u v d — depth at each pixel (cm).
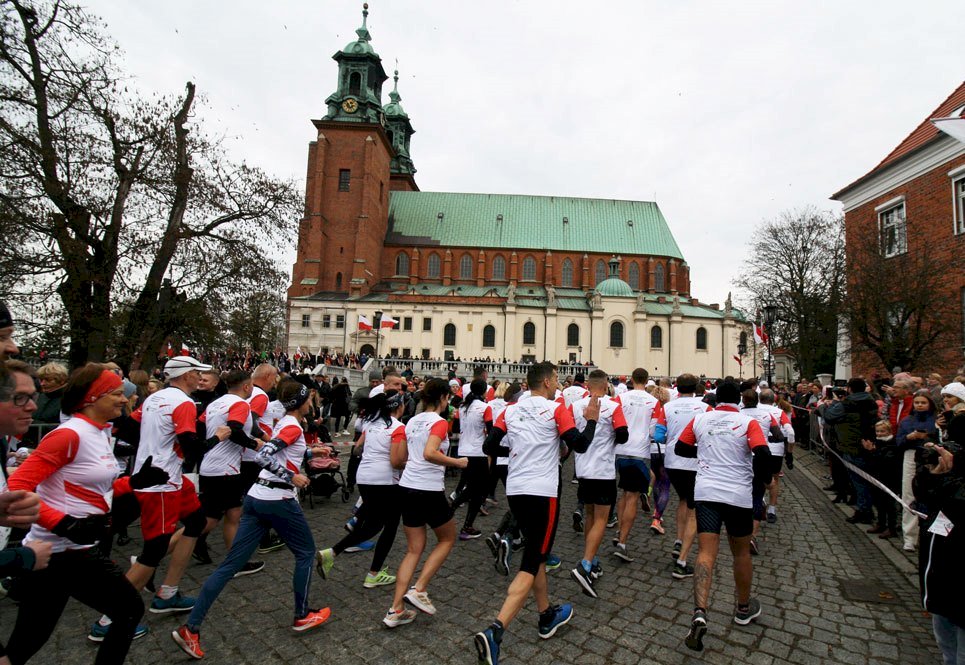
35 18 1794
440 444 552
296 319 6344
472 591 635
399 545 836
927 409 809
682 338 6662
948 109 2225
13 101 1750
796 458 1791
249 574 686
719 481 533
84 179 1839
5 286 1734
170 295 2116
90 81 1878
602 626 540
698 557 523
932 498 370
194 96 2231
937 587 361
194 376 577
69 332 1795
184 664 459
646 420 788
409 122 8688
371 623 543
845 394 1176
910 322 1833
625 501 768
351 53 6788
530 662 466
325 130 6681
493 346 6500
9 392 311
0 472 367
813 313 3231
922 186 2283
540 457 501
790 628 538
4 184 1672
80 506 383
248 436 635
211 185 2209
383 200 7288
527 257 7581
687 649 493
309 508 1060
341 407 2000
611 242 7750
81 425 390
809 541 859
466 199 7919
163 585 564
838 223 3950
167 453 528
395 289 6931
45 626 351
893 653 488
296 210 2547
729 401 558
